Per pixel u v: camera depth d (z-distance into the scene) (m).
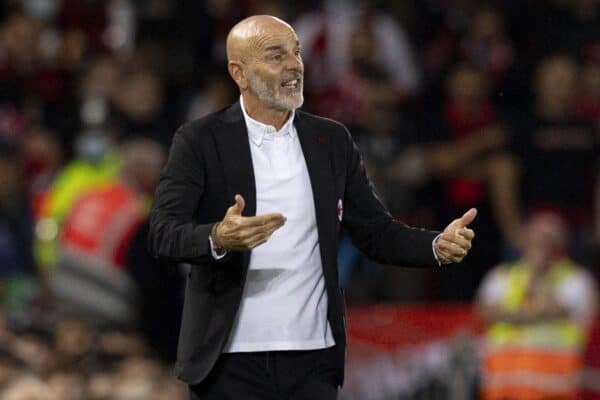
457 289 39.56
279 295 16.23
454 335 33.53
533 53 46.94
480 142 42.09
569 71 41.94
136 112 40.06
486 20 47.19
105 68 43.22
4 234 36.88
